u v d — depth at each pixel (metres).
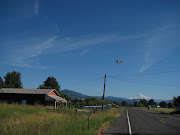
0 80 73.25
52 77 78.81
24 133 9.13
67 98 65.62
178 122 18.80
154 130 13.07
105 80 36.41
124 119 22.14
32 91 40.09
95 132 10.46
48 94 39.31
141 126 15.40
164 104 151.25
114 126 15.08
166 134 11.34
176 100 45.53
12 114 18.12
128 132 12.09
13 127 10.03
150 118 23.94
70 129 10.46
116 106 88.50
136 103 166.38
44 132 9.41
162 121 19.81
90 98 78.62
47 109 28.08
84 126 11.84
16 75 75.50
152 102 170.38
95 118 16.69
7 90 40.59
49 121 12.95
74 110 27.45
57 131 9.59
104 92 35.72
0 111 21.72
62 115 19.25
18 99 39.00
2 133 8.99
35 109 27.16
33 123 11.73
